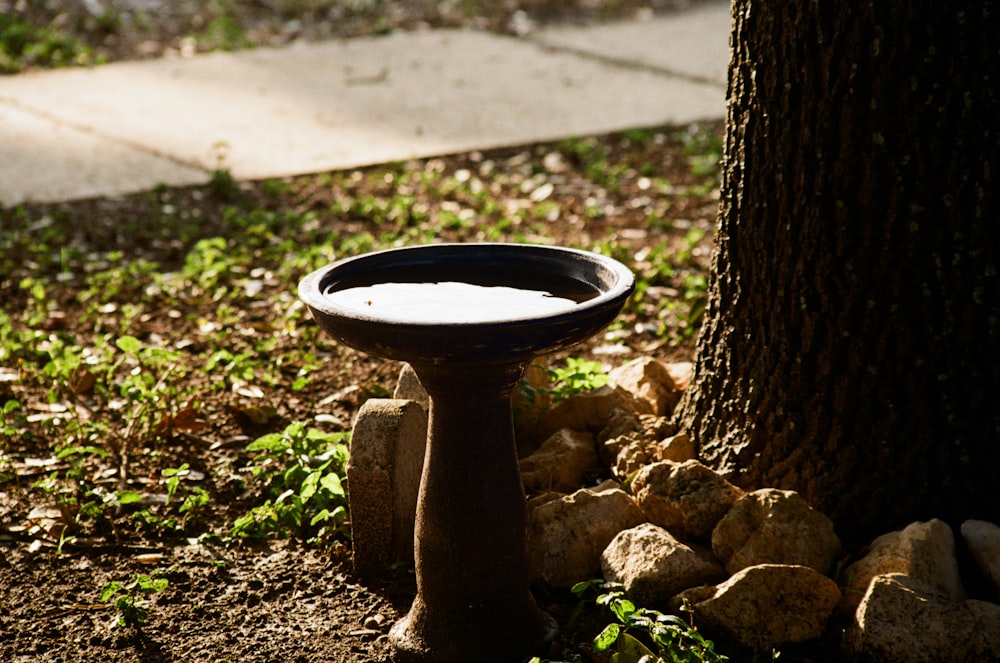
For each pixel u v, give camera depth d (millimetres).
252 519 3910
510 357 3338
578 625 3637
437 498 3490
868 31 3604
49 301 5023
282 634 3648
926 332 3680
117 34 9656
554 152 7020
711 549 3719
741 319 3830
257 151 6867
